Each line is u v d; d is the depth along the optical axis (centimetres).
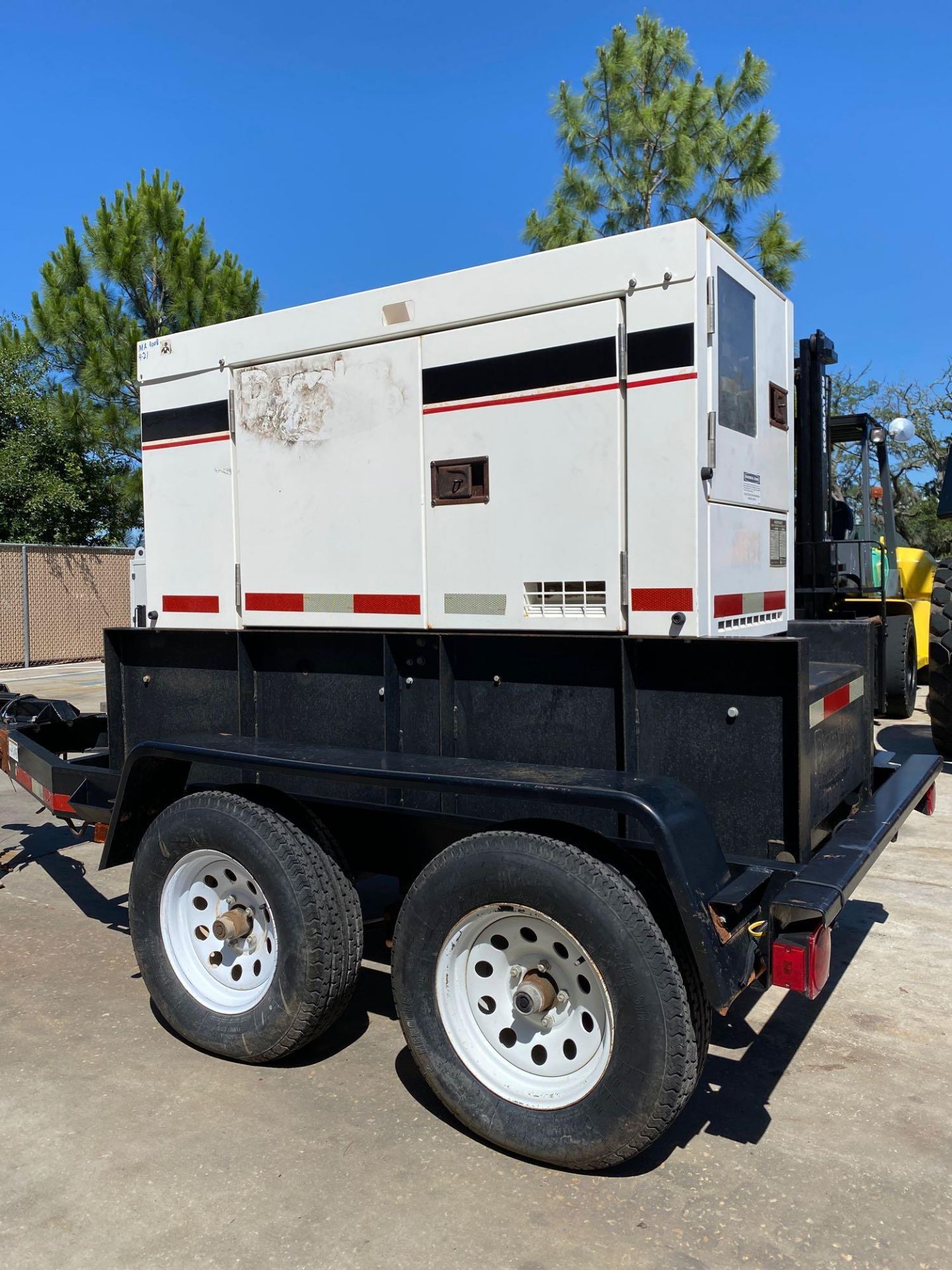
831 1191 268
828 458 860
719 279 314
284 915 322
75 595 1789
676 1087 257
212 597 407
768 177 1471
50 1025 371
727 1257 242
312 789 381
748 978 263
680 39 1499
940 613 727
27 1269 240
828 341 800
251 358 388
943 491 711
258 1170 278
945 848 591
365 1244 247
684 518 299
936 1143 292
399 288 348
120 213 1819
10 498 1973
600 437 312
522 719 338
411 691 359
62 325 1795
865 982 407
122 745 442
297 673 387
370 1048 355
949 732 736
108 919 487
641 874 274
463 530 340
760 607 357
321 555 374
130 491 1888
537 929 283
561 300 316
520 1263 240
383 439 356
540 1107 279
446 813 343
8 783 802
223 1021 340
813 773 309
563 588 322
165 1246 247
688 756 309
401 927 302
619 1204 263
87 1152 287
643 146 1512
